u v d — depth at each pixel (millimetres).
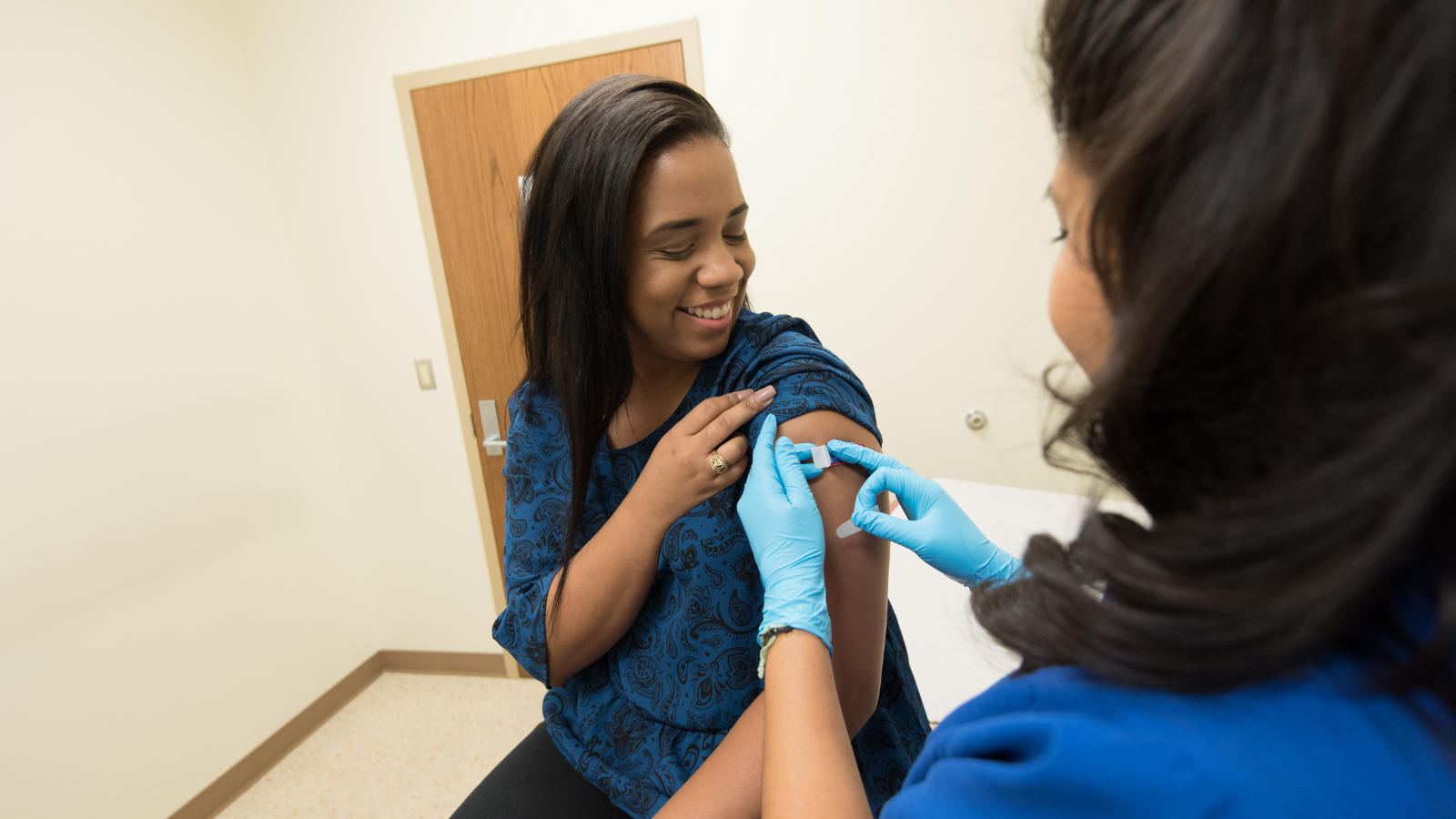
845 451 636
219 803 1821
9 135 1433
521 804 844
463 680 2348
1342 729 239
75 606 1521
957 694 1079
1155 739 255
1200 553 266
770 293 1887
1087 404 309
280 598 2033
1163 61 253
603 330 646
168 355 1736
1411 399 219
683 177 579
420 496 2234
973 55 1652
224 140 1899
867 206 1786
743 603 695
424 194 1968
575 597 696
